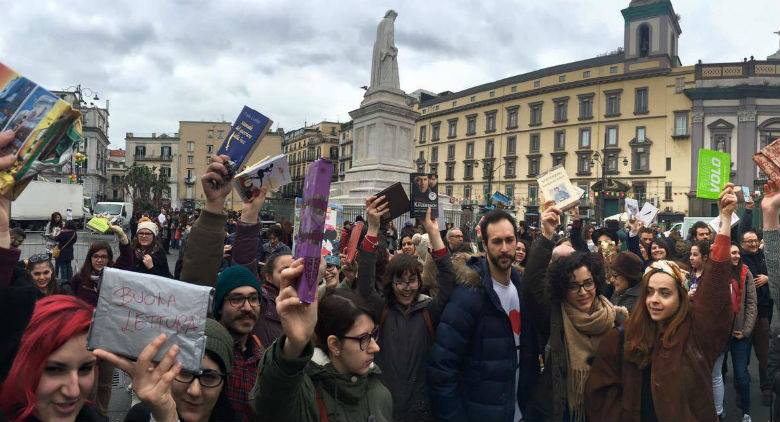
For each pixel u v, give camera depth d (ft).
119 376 17.16
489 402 10.75
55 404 5.09
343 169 267.80
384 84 68.54
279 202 84.07
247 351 9.68
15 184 5.35
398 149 68.85
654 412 9.61
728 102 157.99
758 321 20.06
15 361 4.94
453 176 224.74
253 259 11.99
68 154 5.76
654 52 171.32
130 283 5.16
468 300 10.93
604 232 31.01
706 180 23.53
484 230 11.37
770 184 9.84
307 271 6.03
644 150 171.12
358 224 14.44
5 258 5.33
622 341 10.14
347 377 8.24
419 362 11.75
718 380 15.60
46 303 5.34
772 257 9.75
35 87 5.58
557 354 11.30
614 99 178.70
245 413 8.36
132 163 320.70
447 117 229.45
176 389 6.34
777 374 10.75
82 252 44.09
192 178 276.41
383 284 12.48
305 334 6.24
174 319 5.17
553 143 191.21
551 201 12.16
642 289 9.95
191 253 10.13
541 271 11.66
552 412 11.55
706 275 9.70
